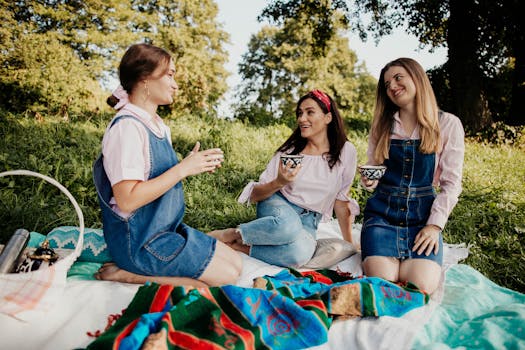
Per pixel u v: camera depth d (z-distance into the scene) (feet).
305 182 9.92
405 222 9.20
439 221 8.83
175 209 7.81
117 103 7.52
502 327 6.52
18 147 17.44
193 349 5.27
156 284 6.51
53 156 16.63
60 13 73.72
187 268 7.58
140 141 7.16
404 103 9.32
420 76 9.18
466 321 7.11
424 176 9.34
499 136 37.27
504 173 23.76
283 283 7.75
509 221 14.14
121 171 6.85
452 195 9.03
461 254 10.30
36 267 6.75
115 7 81.51
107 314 6.45
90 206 12.94
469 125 41.55
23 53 37.32
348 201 10.47
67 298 6.69
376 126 9.91
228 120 32.40
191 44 94.27
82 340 5.86
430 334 6.72
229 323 5.98
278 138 28.68
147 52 7.27
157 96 7.52
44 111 33.71
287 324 6.28
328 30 59.11
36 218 11.03
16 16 70.79
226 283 7.95
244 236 9.23
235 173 18.10
